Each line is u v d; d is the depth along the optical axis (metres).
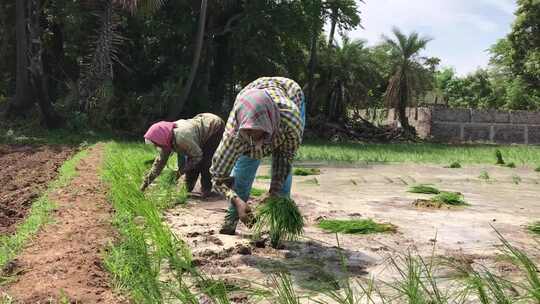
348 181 11.08
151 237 4.50
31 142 17.66
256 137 4.28
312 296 3.69
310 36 29.31
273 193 4.86
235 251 4.79
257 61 29.59
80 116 21.80
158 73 27.72
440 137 38.81
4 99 27.17
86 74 21.78
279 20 26.86
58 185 7.51
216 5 26.22
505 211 7.64
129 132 24.27
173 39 27.52
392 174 12.98
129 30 26.44
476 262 4.67
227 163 4.57
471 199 8.91
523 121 39.97
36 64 21.23
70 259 3.97
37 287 3.41
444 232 5.99
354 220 6.10
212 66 29.86
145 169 9.02
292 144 4.62
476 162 17.55
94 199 6.56
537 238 5.75
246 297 3.54
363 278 4.11
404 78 37.75
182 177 9.34
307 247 5.07
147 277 3.60
